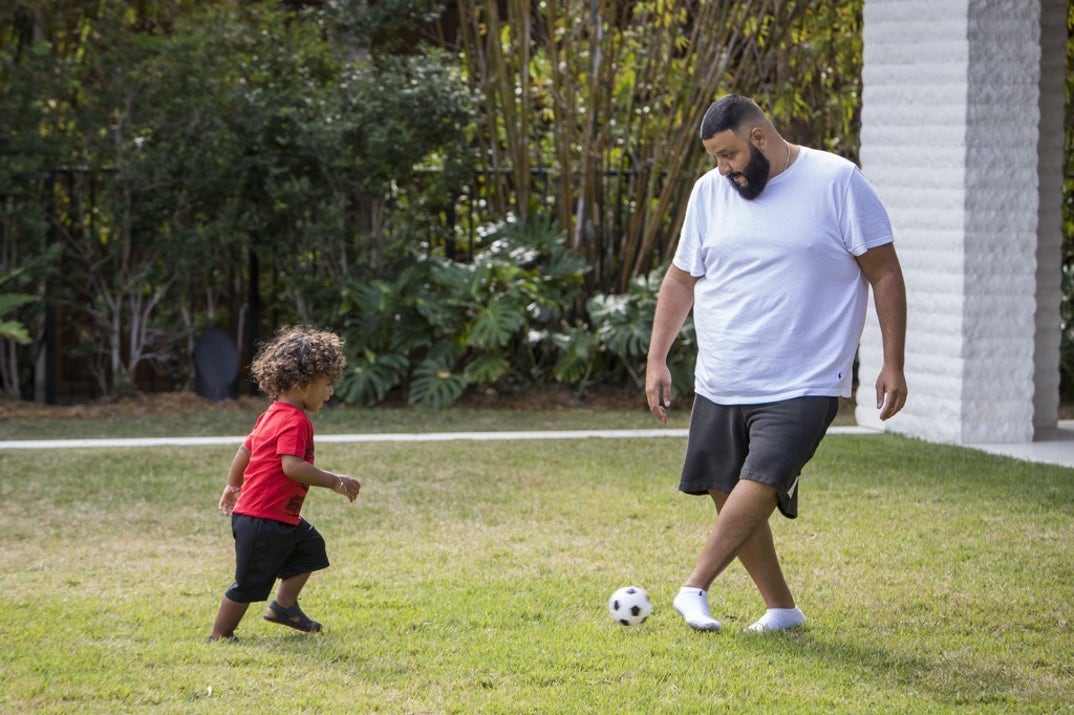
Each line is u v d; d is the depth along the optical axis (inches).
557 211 783.7
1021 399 599.5
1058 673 286.5
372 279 740.7
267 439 302.4
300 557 309.7
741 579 364.2
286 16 778.2
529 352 756.0
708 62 737.0
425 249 773.3
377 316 730.2
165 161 714.8
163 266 731.4
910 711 259.6
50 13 742.5
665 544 405.7
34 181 714.2
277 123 721.6
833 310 303.1
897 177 620.1
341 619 323.9
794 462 297.7
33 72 701.9
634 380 759.1
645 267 773.3
